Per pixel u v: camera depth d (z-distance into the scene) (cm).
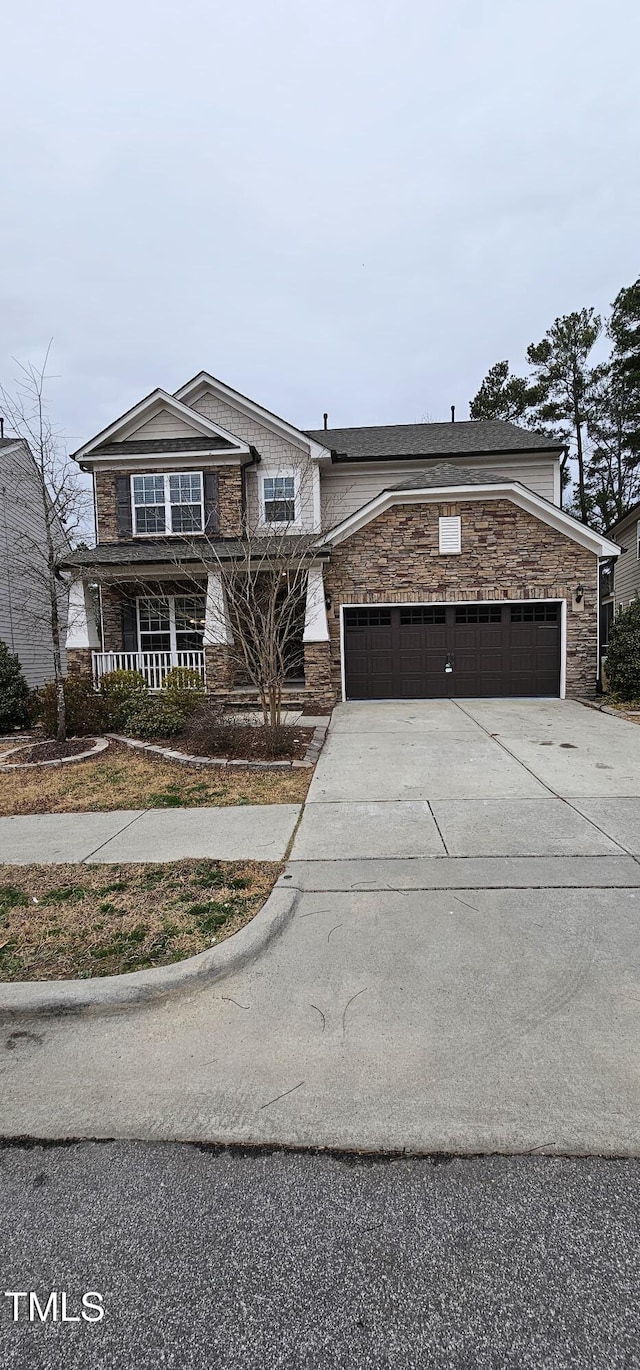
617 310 2675
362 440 1719
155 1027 285
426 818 552
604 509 2827
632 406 2689
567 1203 193
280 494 1508
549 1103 232
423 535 1302
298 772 738
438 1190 199
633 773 696
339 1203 196
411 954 334
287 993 304
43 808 631
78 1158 216
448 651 1326
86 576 1274
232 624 1105
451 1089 241
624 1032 269
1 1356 158
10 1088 251
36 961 327
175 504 1449
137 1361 155
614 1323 159
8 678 1142
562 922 362
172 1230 189
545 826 524
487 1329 158
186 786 692
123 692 1034
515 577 1293
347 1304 166
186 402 1541
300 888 412
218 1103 238
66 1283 175
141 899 398
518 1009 286
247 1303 167
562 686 1308
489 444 1597
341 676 1338
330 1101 237
